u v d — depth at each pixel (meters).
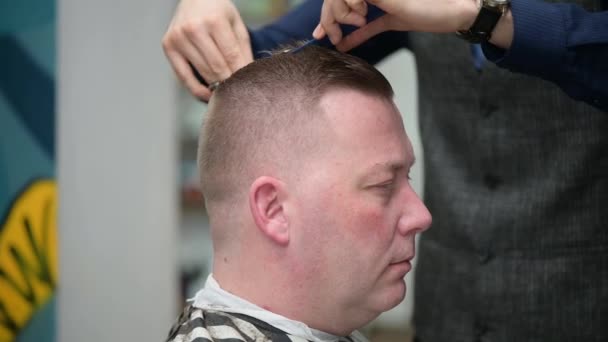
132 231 3.88
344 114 1.40
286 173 1.41
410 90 4.18
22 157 3.59
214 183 1.49
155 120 3.83
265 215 1.42
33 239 3.62
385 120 1.44
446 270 1.99
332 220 1.40
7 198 3.57
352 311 1.47
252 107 1.44
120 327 3.92
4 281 3.56
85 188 3.84
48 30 3.58
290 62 1.47
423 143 2.04
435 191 2.00
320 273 1.43
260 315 1.44
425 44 1.92
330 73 1.43
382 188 1.43
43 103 3.60
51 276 3.67
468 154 1.92
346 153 1.40
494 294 1.88
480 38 1.47
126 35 3.77
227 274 1.50
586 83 1.47
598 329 1.83
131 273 3.90
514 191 1.85
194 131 4.12
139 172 3.86
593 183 1.78
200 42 1.73
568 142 1.76
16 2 3.54
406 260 1.50
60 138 3.79
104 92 3.79
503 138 1.83
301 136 1.40
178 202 3.95
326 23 1.54
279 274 1.44
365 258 1.43
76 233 3.87
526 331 1.86
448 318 2.00
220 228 1.50
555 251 1.82
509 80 1.78
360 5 1.46
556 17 1.43
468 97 1.87
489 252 1.88
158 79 3.80
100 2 3.74
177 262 3.95
